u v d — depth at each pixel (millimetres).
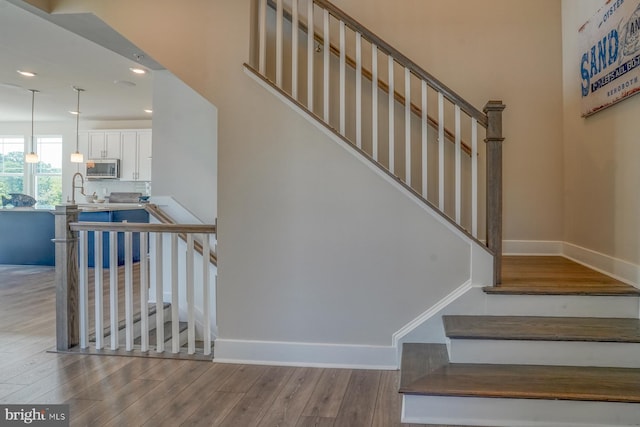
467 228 3334
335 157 2576
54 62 5164
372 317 2564
